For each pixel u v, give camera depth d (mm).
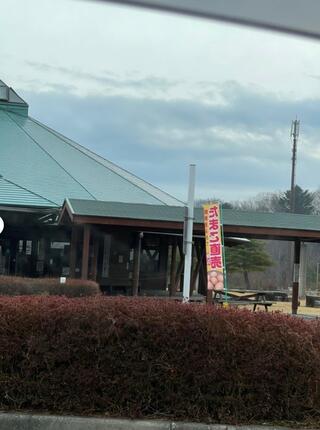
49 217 25062
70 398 5410
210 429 5219
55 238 26484
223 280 11680
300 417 5410
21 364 5434
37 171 28750
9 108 35406
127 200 28219
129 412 5359
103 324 5457
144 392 5398
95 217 18984
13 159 29484
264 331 5480
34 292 15625
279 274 59062
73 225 21359
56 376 5418
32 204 24422
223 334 5434
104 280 24344
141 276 25375
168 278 26703
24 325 5477
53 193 26531
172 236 24438
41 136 33625
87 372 5406
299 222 21562
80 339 5434
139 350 5434
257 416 5398
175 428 5195
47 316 5484
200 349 5434
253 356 5430
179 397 5387
